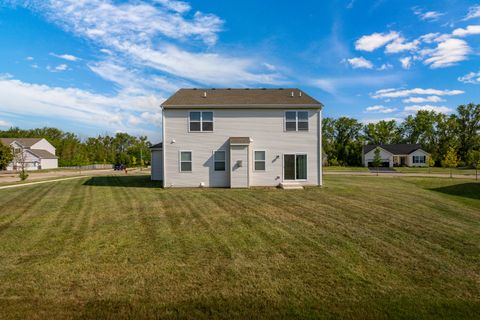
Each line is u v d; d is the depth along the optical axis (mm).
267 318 3693
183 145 17375
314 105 17391
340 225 8102
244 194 14211
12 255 5785
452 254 5836
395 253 5891
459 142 60438
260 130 17500
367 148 60719
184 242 6605
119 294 4258
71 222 8523
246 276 4840
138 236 7078
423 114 68625
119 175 32219
